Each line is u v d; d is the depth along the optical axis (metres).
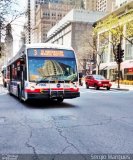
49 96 14.12
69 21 103.94
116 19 43.09
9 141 6.89
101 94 24.55
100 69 65.19
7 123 9.48
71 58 14.78
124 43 55.22
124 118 10.55
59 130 8.22
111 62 61.03
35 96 13.95
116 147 6.25
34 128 8.56
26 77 14.21
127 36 42.53
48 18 97.56
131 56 53.56
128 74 53.09
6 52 21.97
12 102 16.77
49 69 14.29
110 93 25.97
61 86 14.33
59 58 14.53
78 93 14.73
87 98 20.03
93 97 21.03
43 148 6.23
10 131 8.11
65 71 14.52
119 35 40.72
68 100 18.27
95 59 68.81
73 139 7.07
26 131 8.10
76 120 10.09
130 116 11.09
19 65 16.72
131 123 9.42
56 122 9.66
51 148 6.22
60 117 10.81
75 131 8.07
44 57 14.35
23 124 9.28
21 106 14.62
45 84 14.12
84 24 104.25
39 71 14.16
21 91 16.34
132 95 23.47
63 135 7.54
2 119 10.34
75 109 13.37
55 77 14.29
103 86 32.31
